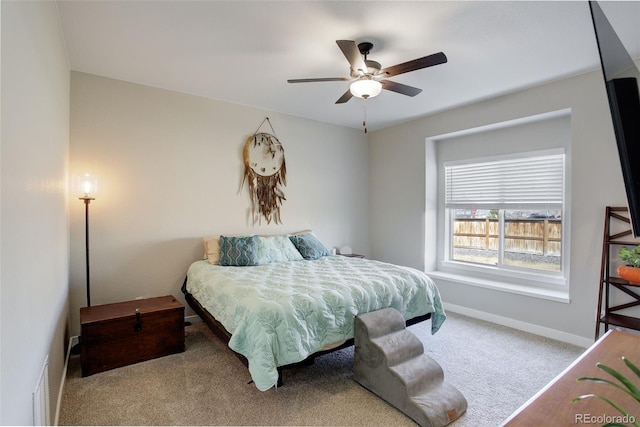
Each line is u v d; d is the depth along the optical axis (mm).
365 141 5316
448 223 4613
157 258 3480
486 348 3010
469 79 3189
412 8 2088
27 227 1259
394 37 2432
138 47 2602
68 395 2219
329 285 2545
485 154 4121
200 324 3635
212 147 3828
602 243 2936
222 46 2584
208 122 3795
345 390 2322
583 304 3062
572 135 3100
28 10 1303
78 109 3061
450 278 4184
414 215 4676
